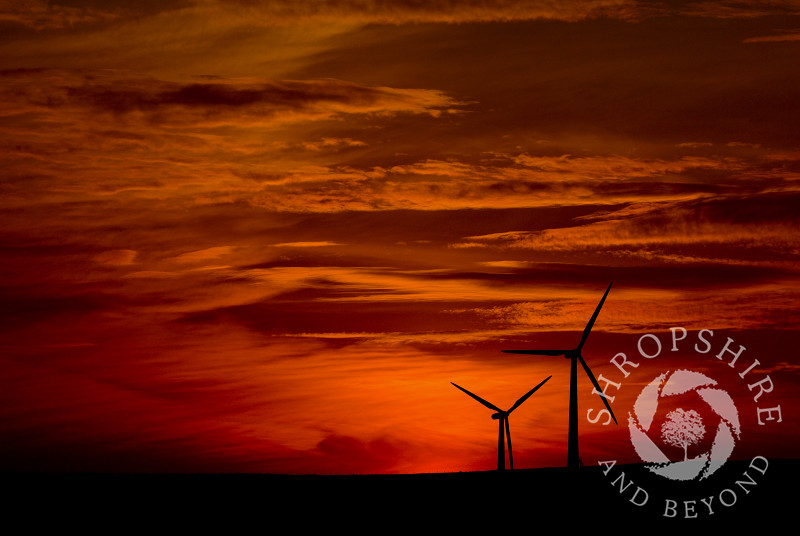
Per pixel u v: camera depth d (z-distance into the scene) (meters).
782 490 61.34
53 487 71.44
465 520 58.50
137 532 58.09
